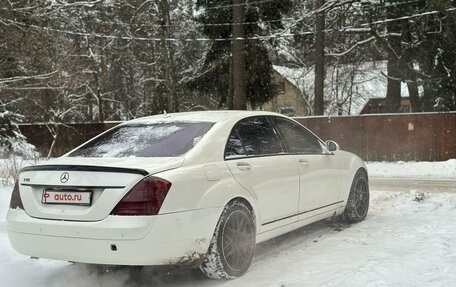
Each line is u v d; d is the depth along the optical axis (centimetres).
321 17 2592
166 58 3134
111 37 3019
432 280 424
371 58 3189
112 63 3928
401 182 1353
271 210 545
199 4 2988
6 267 542
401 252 536
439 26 2359
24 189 474
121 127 574
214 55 3109
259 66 2948
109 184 433
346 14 2525
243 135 550
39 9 1984
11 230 473
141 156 485
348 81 3781
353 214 718
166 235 426
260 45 2938
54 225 443
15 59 2014
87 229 428
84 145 552
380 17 2494
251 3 2694
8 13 1862
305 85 4128
